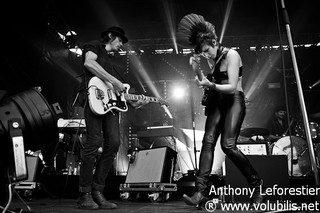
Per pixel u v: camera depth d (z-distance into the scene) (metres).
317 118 4.94
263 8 7.32
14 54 5.80
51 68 7.02
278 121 5.87
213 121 2.45
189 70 7.90
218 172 4.66
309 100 7.97
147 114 7.35
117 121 2.66
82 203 2.44
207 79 2.33
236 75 2.27
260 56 8.37
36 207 2.55
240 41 8.30
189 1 7.26
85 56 2.59
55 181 4.04
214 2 7.25
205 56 2.48
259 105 8.18
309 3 7.19
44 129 1.74
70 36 7.71
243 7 7.34
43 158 4.77
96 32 8.23
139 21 7.95
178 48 8.50
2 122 1.60
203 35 2.38
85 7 7.25
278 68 8.22
